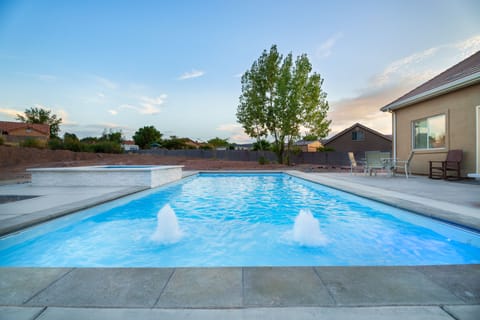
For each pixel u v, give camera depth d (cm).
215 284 161
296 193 675
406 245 291
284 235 334
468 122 701
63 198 466
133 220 409
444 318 125
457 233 295
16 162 1390
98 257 265
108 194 509
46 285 160
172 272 179
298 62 1619
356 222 387
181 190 732
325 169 1404
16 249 283
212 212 469
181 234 339
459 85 689
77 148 1925
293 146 1983
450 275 172
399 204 385
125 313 131
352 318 126
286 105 1616
